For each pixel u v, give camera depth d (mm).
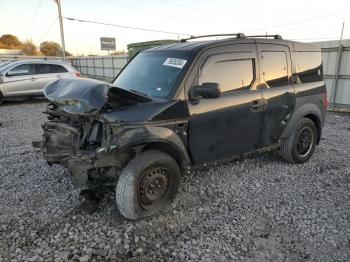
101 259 2943
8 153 5906
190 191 4258
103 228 3385
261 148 4789
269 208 3891
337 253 3068
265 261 2949
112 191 4020
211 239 3268
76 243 3139
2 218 3545
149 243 3188
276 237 3312
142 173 3436
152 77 4098
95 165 3311
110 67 29266
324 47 11898
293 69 5062
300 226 3504
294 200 4102
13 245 3090
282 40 4988
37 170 4957
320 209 3871
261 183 4582
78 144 3504
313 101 5383
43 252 3000
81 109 3316
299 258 2996
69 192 4176
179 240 3242
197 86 3727
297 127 5148
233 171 4973
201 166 4102
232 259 2969
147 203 3572
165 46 4641
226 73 4184
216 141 4098
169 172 3684
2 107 12531
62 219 3531
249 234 3361
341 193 4328
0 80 12750
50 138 3961
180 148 3707
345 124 9117
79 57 36906
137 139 3334
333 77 11758
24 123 9195
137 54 4930
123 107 3414
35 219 3525
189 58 3926
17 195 4102
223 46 4199
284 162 5430
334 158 5762
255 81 4484
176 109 3629
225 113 4078
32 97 13602
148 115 3420
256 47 4570
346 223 3568
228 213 3766
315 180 4738
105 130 3271
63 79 3945
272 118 4727
